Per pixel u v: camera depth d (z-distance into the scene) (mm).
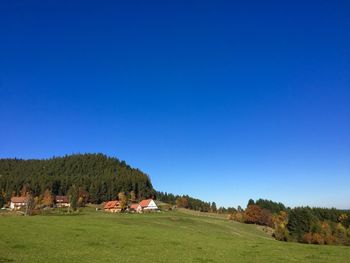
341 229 158000
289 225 153000
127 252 41750
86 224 68562
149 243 50250
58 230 57594
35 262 33062
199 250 46250
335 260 42062
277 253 46656
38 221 69375
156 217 136500
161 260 37438
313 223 148750
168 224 112938
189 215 185250
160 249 45406
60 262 33750
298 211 154125
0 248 39656
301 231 147875
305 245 57594
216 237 63969
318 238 140500
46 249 40688
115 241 50188
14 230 54469
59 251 39875
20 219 72250
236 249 49188
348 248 53719
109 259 36656
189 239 57562
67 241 47531
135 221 105750
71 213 152875
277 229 147750
